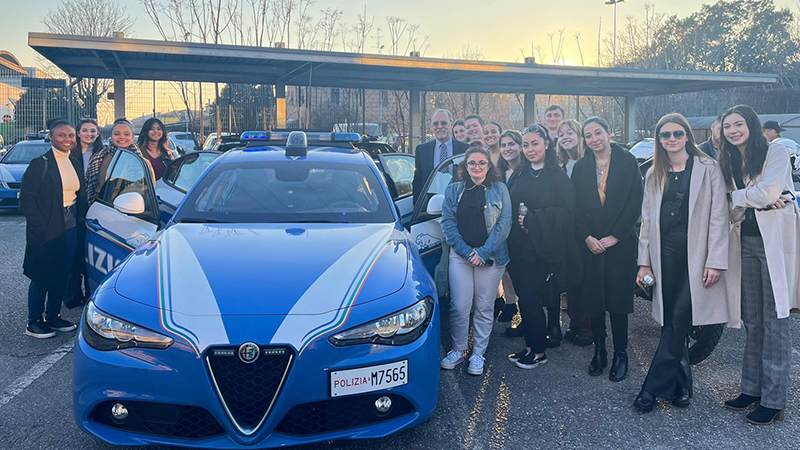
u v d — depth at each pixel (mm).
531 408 3580
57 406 3520
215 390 2594
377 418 2836
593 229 3965
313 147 4965
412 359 2844
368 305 2820
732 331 5137
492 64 15125
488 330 4195
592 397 3758
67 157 4832
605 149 4012
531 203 4070
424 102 18922
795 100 45188
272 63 14336
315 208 3898
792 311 3395
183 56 13391
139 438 2691
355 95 21953
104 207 4746
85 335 2803
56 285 4750
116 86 14938
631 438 3213
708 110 43719
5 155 12539
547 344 4617
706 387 3920
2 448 3014
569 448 3096
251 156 4500
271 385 2625
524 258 4066
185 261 3064
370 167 4457
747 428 3338
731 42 55281
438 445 3107
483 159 3984
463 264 4133
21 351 4430
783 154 3328
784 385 3344
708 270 3402
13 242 8758
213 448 2637
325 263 3045
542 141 4047
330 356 2664
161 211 5219
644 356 4555
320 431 2736
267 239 3346
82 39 11477
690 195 3461
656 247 3553
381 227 3699
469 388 3881
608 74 16719
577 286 4082
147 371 2627
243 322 2641
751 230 3424
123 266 3158
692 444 3146
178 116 17312
